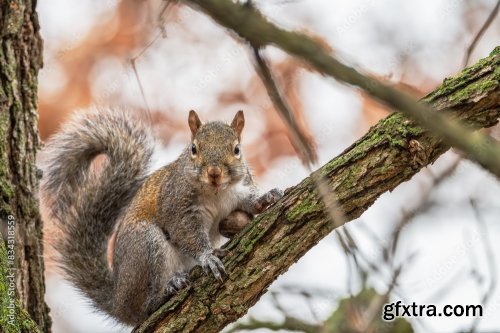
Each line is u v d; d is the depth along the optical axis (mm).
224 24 4340
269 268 8031
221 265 8211
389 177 7703
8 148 8867
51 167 11844
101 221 11625
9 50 9078
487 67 7520
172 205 10695
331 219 7840
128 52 12688
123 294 10695
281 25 4312
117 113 12367
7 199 8617
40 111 12383
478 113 7469
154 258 10586
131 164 11930
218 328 8219
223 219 10680
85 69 12641
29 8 9367
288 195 8117
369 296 8461
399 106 4426
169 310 8352
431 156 7621
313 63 4316
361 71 4359
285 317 9414
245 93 13086
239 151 10539
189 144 10812
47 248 11422
